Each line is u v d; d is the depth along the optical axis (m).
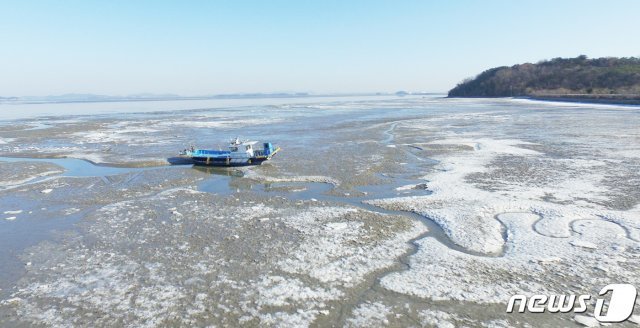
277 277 10.80
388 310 9.30
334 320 8.96
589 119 50.88
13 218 16.02
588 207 15.89
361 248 12.59
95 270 11.41
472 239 13.14
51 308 9.53
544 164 24.23
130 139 40.22
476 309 9.27
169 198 18.53
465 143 33.44
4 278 11.06
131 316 9.16
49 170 25.25
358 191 19.47
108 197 18.86
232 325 8.78
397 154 29.12
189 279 10.79
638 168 22.48
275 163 26.69
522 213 15.52
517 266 11.12
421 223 14.88
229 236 13.67
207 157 26.62
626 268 10.87
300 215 15.71
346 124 53.06
